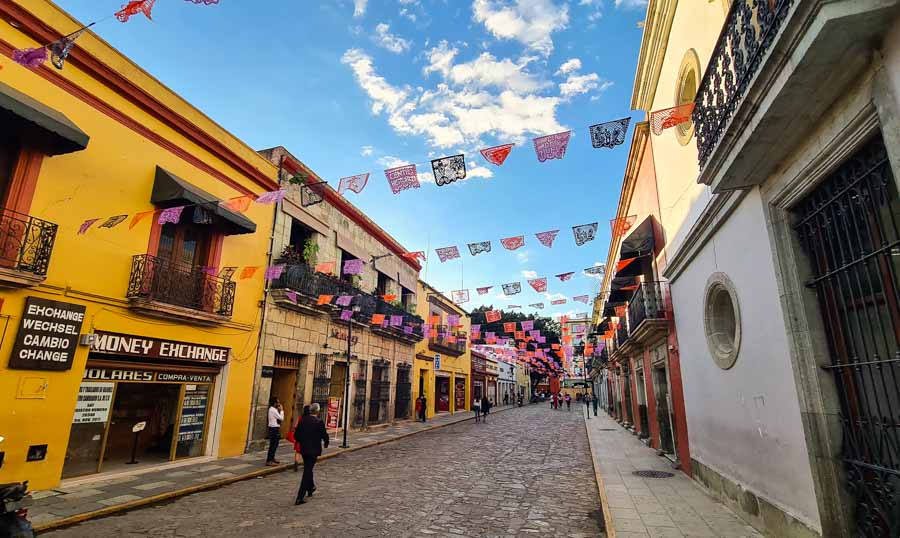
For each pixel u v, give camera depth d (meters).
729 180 5.50
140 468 9.36
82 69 8.68
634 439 17.09
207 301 10.73
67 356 8.02
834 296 4.56
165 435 10.39
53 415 7.80
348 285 16.91
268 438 12.75
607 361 27.45
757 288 5.74
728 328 7.60
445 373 30.83
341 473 10.32
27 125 7.32
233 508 7.25
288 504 7.51
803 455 4.80
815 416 4.61
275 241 13.58
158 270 9.50
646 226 11.88
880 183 3.78
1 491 4.67
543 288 11.80
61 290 8.02
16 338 7.35
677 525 6.29
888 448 3.83
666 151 9.93
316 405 8.21
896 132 3.26
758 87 4.21
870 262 4.01
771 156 4.93
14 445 7.26
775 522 5.44
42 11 7.96
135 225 9.45
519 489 8.92
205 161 11.34
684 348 9.45
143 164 9.75
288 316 14.01
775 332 5.30
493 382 46.53
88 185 8.62
